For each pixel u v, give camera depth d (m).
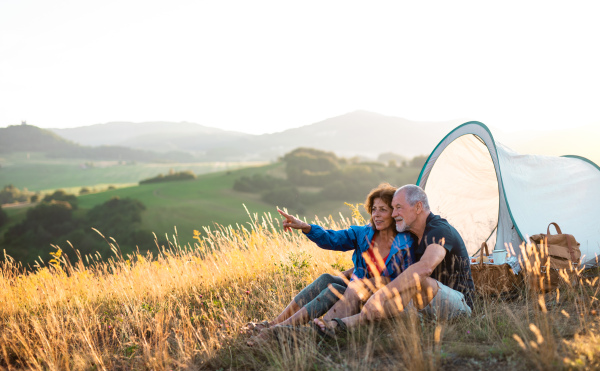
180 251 7.14
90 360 3.87
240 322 4.22
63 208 103.94
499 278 4.45
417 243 3.90
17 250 92.06
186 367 3.52
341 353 3.36
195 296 5.41
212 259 6.66
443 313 3.62
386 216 3.82
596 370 2.54
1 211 111.31
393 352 3.28
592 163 6.30
